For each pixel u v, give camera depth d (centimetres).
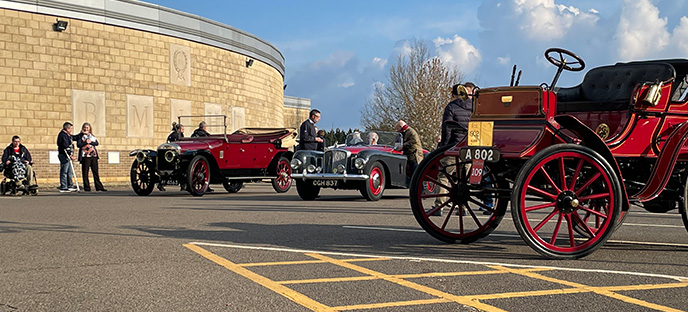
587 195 582
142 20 2509
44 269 502
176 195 1552
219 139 1562
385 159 1331
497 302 395
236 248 608
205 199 1363
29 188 1614
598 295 413
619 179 547
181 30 2644
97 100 2395
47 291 425
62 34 2308
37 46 2253
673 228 782
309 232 735
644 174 613
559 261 539
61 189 1783
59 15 2292
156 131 2567
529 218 929
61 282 453
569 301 397
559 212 549
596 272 490
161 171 1511
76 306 386
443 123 888
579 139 577
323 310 376
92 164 1820
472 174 570
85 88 2364
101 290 427
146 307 383
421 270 497
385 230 756
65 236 700
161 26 2570
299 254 575
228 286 439
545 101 559
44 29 2269
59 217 923
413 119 4344
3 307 385
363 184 1289
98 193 1691
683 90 641
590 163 545
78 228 777
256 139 1678
